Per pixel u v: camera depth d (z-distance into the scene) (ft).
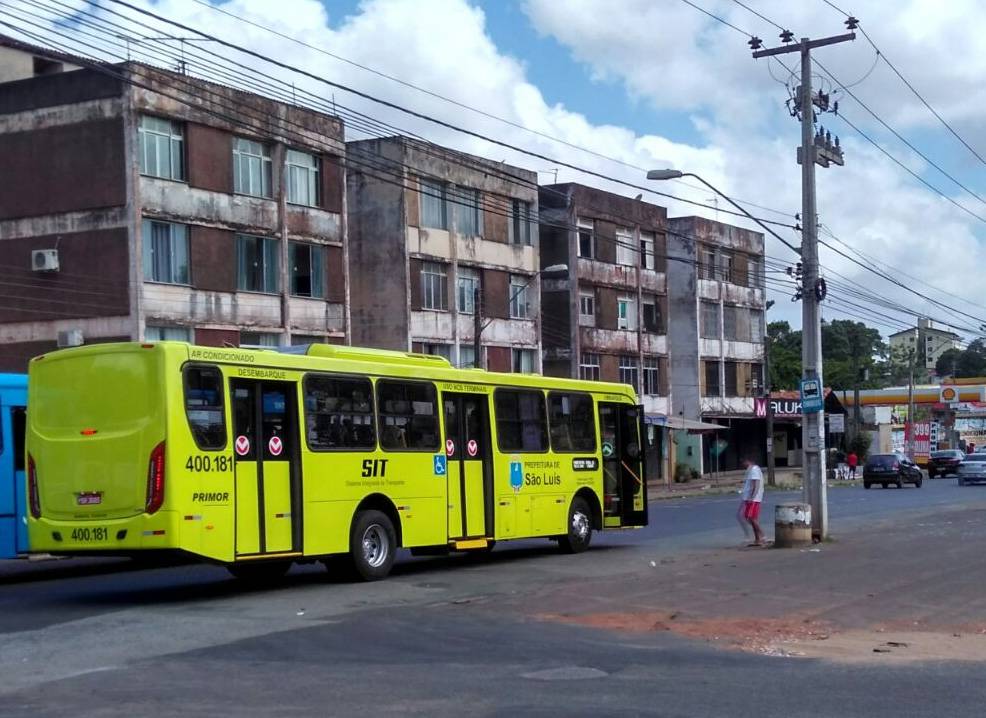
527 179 176.86
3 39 149.07
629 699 31.48
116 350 50.96
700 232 227.81
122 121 117.39
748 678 34.65
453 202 147.64
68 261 119.44
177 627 44.78
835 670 36.04
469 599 52.37
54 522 51.49
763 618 46.62
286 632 43.37
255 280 130.00
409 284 154.30
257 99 129.59
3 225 122.42
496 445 68.28
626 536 91.04
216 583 61.31
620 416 80.69
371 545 59.82
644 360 211.61
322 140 137.80
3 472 64.13
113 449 50.31
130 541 49.49
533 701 31.19
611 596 52.95
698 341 226.99
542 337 193.77
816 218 81.10
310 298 136.15
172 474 49.21
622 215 205.57
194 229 122.62
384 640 41.60
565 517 74.08
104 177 118.01
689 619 46.39
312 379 56.39
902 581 58.08
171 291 120.26
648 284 213.25
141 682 34.24
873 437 299.99
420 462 62.75
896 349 449.48
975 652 39.42
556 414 74.23
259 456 53.26
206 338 123.44
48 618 47.67
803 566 64.69
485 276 168.35
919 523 100.53
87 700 31.73
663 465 213.05
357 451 58.59
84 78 119.24
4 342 122.01
